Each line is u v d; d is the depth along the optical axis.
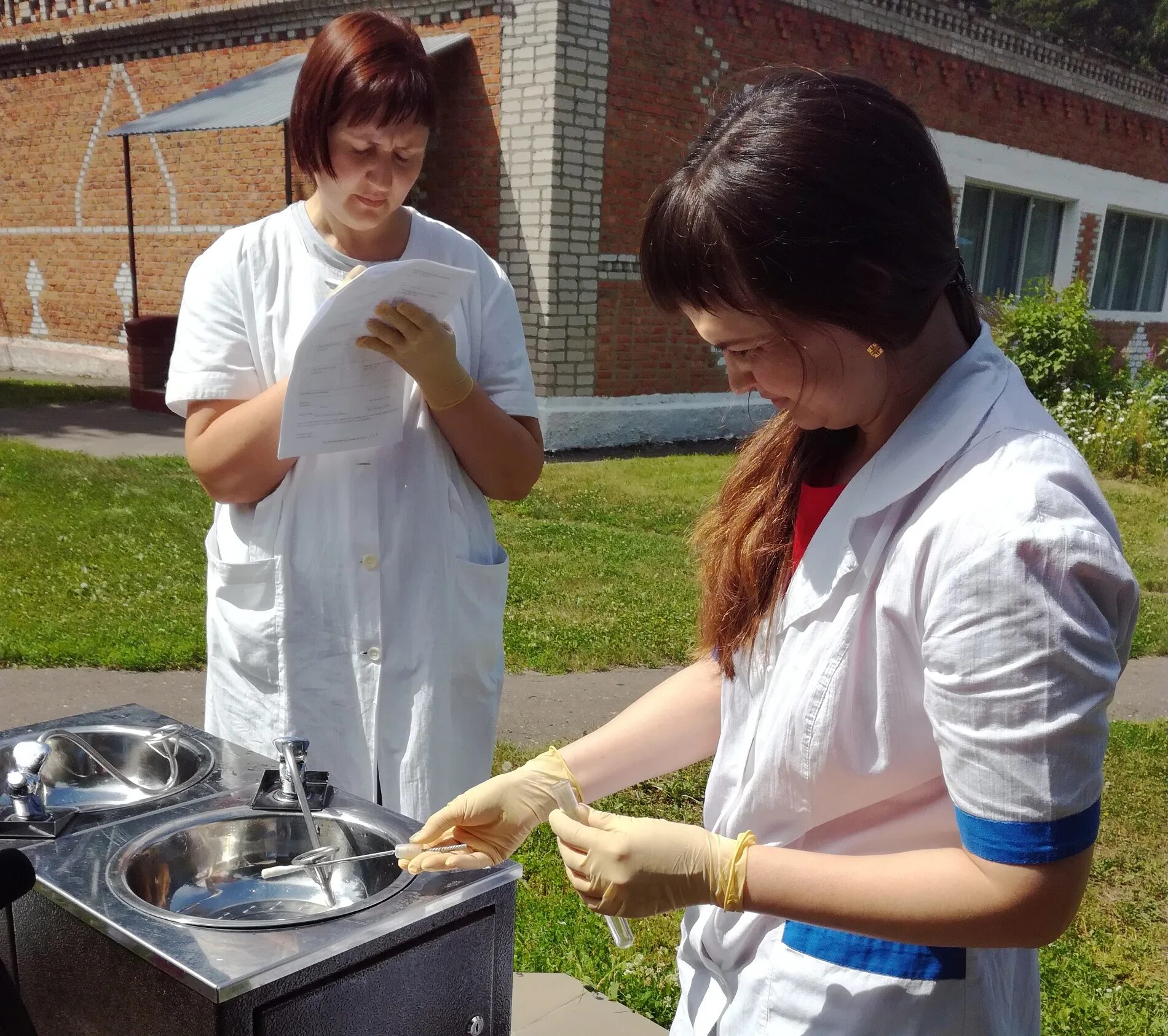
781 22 11.31
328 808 1.49
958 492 1.04
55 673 4.76
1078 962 3.03
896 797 1.17
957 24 13.41
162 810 1.46
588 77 9.80
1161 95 17.22
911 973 1.14
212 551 2.29
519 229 10.12
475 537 2.31
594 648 5.33
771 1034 1.21
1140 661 5.89
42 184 15.44
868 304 1.00
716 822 1.35
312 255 2.19
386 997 1.21
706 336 1.09
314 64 1.95
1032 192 15.63
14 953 1.35
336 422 2.01
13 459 8.95
